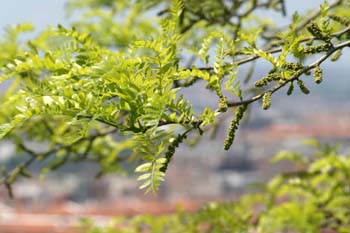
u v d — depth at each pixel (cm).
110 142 416
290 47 175
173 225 452
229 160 5747
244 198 457
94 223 457
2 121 238
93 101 158
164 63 168
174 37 175
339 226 427
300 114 9312
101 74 159
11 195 374
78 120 156
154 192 145
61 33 190
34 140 383
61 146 376
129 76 160
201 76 169
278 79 173
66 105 159
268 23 355
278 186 464
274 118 7719
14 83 236
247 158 5653
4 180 372
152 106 157
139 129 158
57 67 178
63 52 186
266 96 171
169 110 168
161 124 161
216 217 418
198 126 164
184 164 5716
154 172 147
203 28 323
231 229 415
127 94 158
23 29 250
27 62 180
